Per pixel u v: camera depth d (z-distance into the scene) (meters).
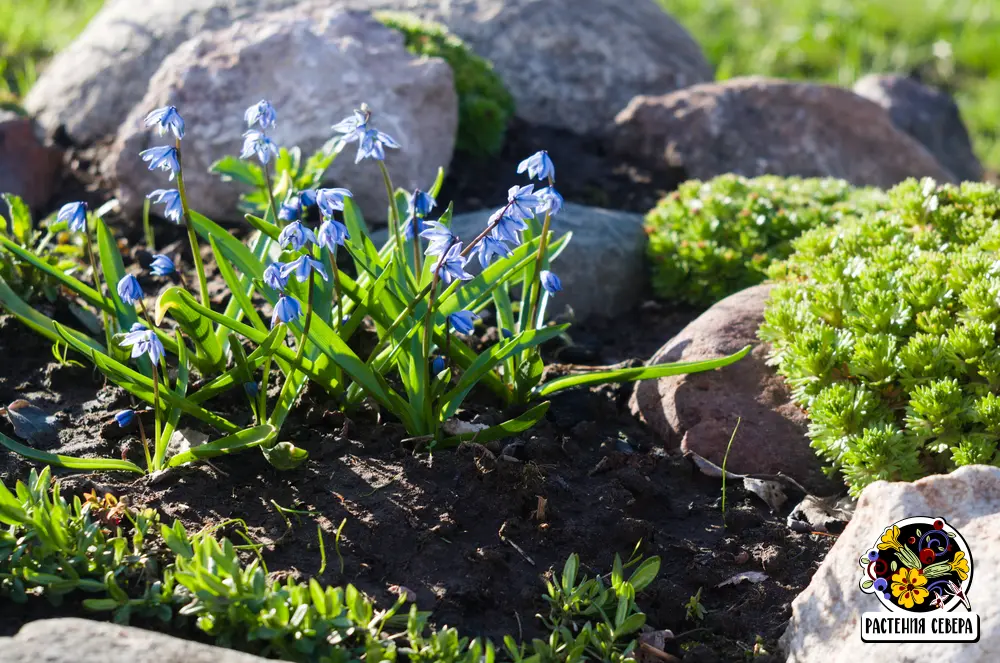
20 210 1.22
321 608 0.95
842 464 1.08
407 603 0.99
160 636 0.92
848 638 0.96
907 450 1.05
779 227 1.32
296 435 1.10
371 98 1.37
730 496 1.09
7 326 1.18
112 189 1.41
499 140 1.50
